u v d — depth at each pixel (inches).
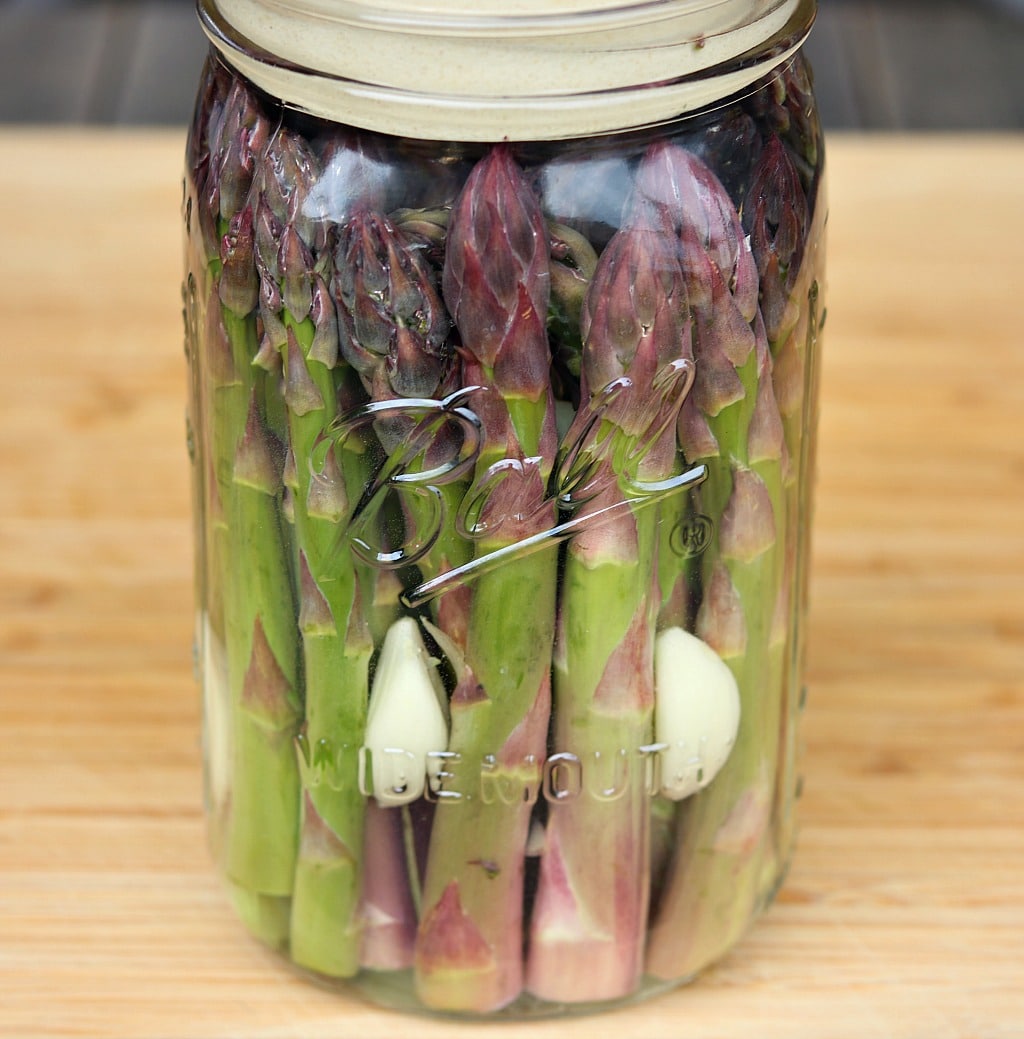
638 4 16.3
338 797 18.4
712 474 17.7
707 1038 19.3
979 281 26.5
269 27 16.8
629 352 17.1
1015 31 40.3
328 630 17.9
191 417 19.1
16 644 22.9
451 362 17.1
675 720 18.2
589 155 16.9
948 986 19.8
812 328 18.3
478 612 17.7
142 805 21.4
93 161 27.8
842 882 20.7
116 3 41.7
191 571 23.7
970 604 23.4
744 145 17.3
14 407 25.2
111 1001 19.6
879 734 22.1
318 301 17.1
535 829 18.3
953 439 25.0
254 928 19.5
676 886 18.9
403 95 16.4
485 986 18.8
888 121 36.4
